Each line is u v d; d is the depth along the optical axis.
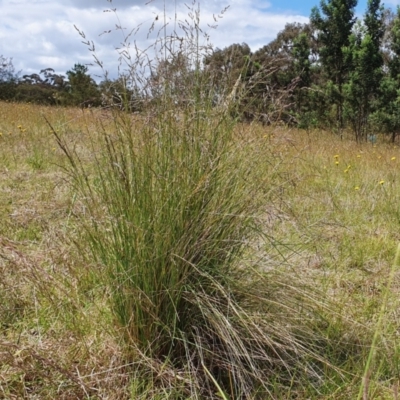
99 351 2.20
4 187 5.09
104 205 2.26
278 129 2.49
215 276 2.23
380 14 17.05
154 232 2.14
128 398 2.03
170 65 2.25
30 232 3.57
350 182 6.37
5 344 1.93
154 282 2.14
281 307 2.32
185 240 2.14
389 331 2.65
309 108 16.72
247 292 2.27
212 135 2.25
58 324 2.43
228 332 2.07
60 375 2.05
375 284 3.37
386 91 16.69
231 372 2.17
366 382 1.37
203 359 2.19
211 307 2.09
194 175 2.18
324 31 17.08
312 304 2.49
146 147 2.16
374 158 8.87
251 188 2.31
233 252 2.30
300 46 16.33
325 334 2.48
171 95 2.25
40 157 6.33
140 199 2.16
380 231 4.54
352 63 16.53
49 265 2.77
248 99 2.40
